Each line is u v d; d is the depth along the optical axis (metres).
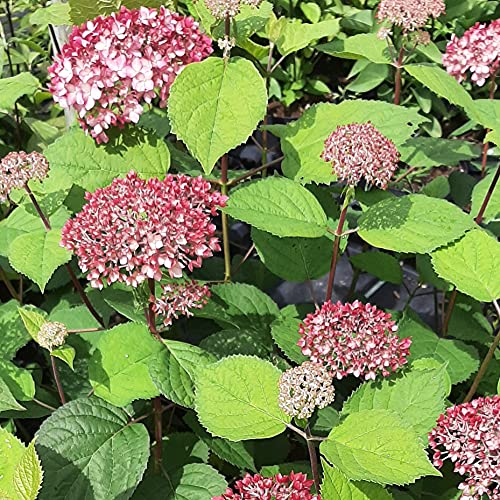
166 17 0.61
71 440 0.56
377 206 0.61
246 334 0.67
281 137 0.71
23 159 0.60
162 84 0.63
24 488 0.38
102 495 0.54
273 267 0.71
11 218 0.68
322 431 0.62
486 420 0.48
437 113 1.37
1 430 0.44
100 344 0.58
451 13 1.25
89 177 0.66
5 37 1.09
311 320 0.55
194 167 0.79
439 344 0.70
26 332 0.71
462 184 0.92
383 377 0.56
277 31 0.79
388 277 0.78
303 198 0.61
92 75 0.60
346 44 0.81
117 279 0.52
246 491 0.44
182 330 0.82
